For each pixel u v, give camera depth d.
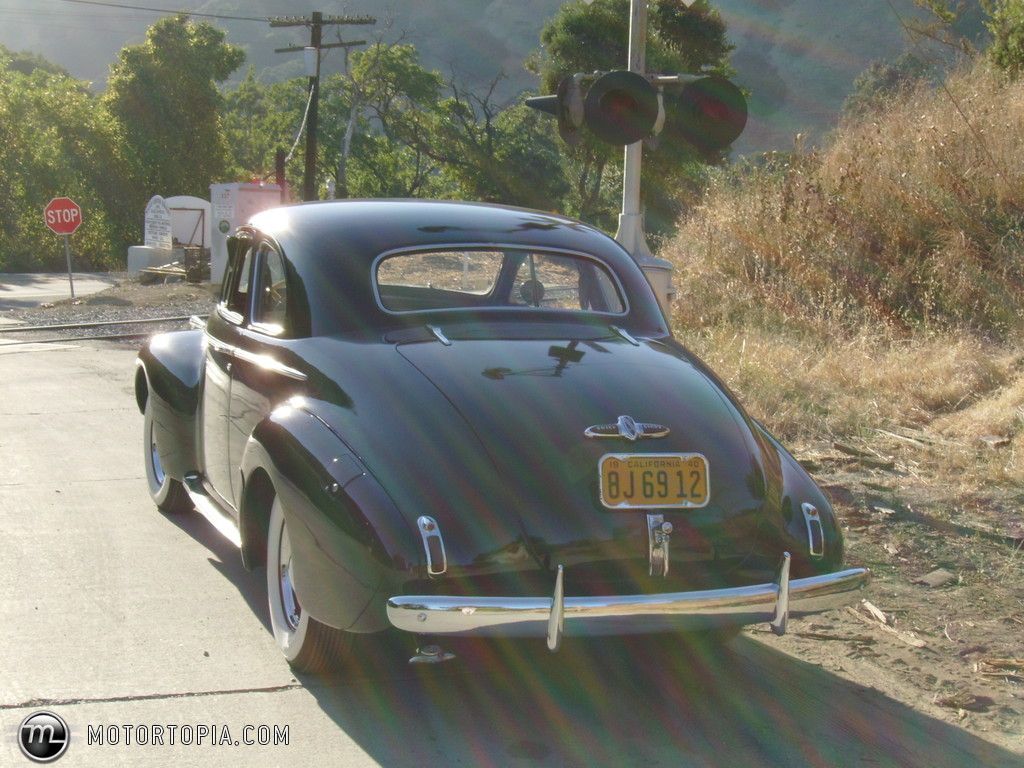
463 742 3.27
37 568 4.73
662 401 3.44
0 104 50.31
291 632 3.70
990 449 6.54
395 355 3.53
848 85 107.88
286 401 3.69
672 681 3.79
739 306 10.49
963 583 4.68
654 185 26.58
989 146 10.41
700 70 32.94
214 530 5.40
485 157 52.62
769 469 3.46
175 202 30.72
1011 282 9.19
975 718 3.51
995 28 13.06
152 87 54.53
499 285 4.18
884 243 10.36
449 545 2.99
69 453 7.04
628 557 3.12
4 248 50.22
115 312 17.12
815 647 4.09
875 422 7.25
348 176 60.69
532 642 3.94
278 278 4.16
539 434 3.20
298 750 3.18
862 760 3.21
